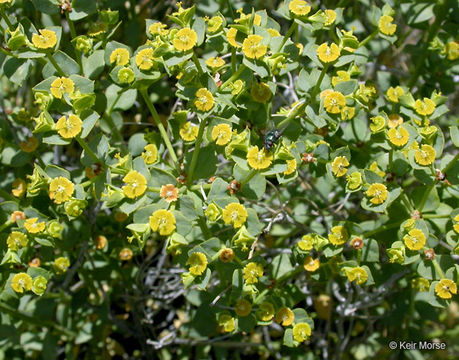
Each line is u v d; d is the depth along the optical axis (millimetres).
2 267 456
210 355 582
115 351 575
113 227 506
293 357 546
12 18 448
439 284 437
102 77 529
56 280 528
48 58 438
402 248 440
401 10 509
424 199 457
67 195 422
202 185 441
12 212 454
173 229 408
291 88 510
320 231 491
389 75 517
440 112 458
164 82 553
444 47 502
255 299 449
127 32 545
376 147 487
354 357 572
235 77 429
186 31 408
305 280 534
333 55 425
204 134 442
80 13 444
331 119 432
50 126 414
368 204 439
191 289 487
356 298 529
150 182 426
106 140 427
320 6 564
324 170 450
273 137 410
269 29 441
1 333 497
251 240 414
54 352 509
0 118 489
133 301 542
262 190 433
